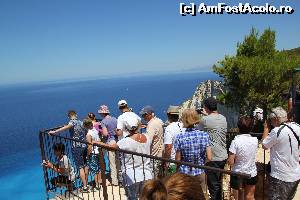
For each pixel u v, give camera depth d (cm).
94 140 897
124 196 855
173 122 729
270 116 581
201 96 3070
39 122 9694
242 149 600
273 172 584
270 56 2248
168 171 775
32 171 3053
